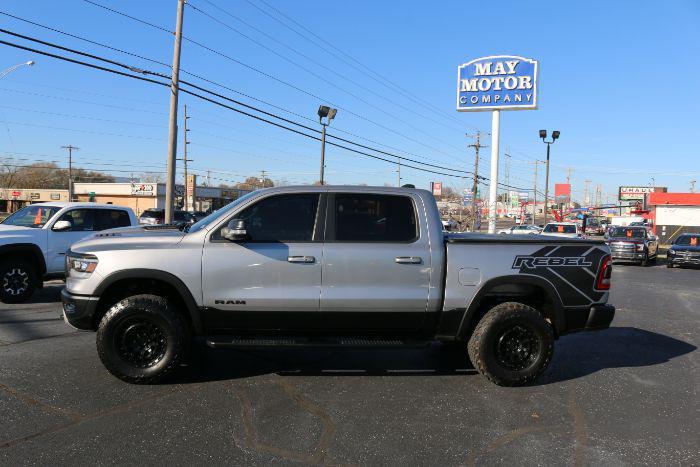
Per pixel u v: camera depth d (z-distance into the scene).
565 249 5.38
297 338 5.23
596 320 5.43
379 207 5.30
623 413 4.68
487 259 5.26
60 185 103.44
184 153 58.44
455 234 6.36
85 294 5.01
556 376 5.74
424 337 5.38
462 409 4.69
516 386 5.31
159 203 69.44
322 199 5.25
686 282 16.84
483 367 5.23
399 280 5.14
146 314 4.95
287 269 5.05
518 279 5.27
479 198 63.88
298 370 5.69
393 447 3.90
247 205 5.17
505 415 4.58
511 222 91.62
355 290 5.09
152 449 3.76
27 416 4.28
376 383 5.33
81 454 3.66
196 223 5.59
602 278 5.43
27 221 9.72
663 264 26.52
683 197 54.31
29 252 9.23
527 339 5.31
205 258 5.02
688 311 10.61
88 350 6.18
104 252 5.02
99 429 4.07
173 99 19.03
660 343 7.48
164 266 4.98
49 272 9.42
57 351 6.13
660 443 4.07
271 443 3.91
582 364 6.27
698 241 23.50
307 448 3.84
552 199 97.94
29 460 3.56
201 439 3.95
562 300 5.37
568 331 5.47
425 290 5.18
